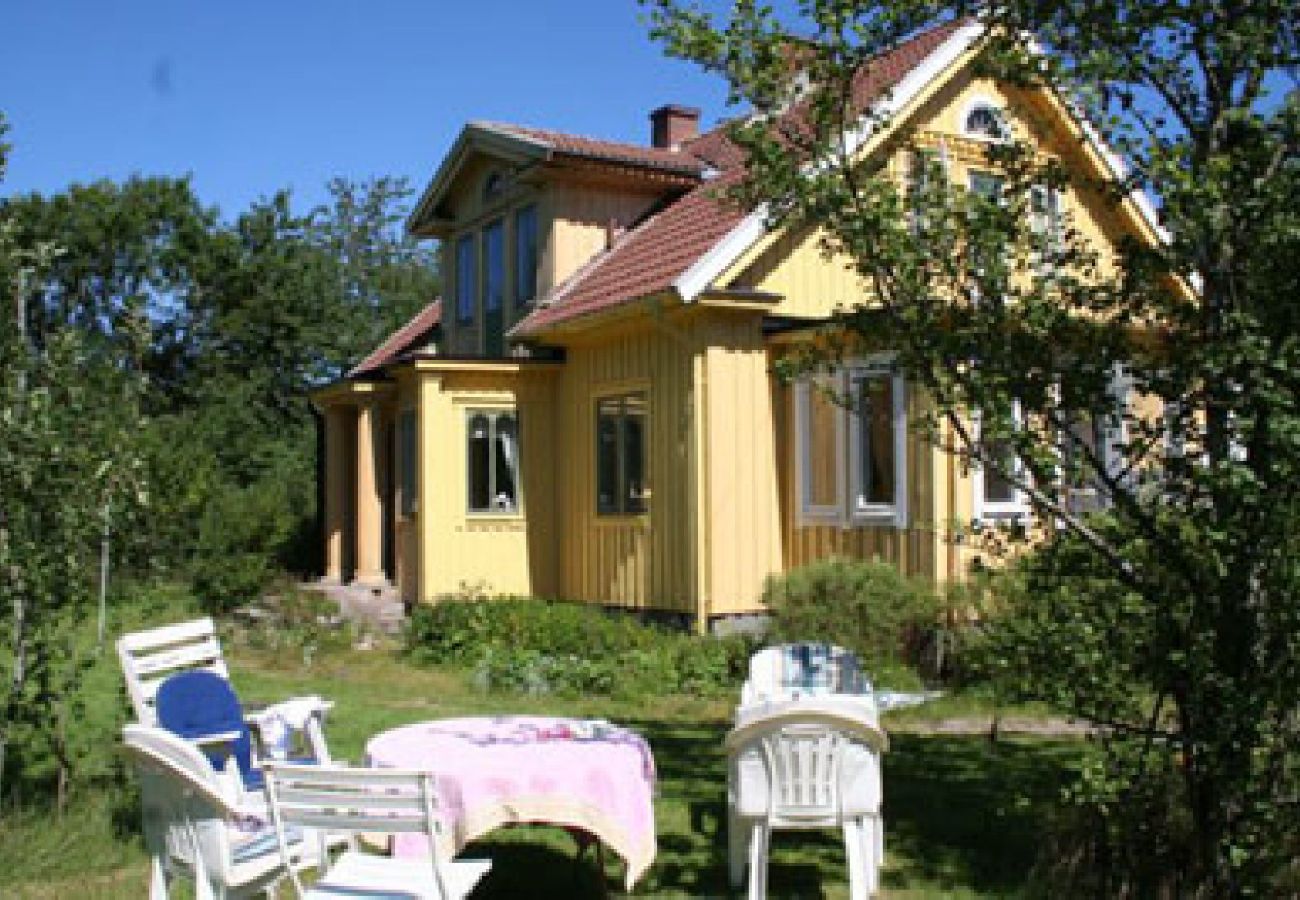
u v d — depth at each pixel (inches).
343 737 402.9
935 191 232.4
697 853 281.7
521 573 690.2
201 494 760.3
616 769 228.1
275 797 194.9
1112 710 225.9
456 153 778.2
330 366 1568.7
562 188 707.4
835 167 231.9
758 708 233.3
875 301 240.7
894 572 500.4
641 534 624.7
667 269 599.8
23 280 287.4
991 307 224.1
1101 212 642.8
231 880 203.5
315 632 629.9
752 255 573.6
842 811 233.3
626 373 638.5
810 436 587.8
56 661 285.4
